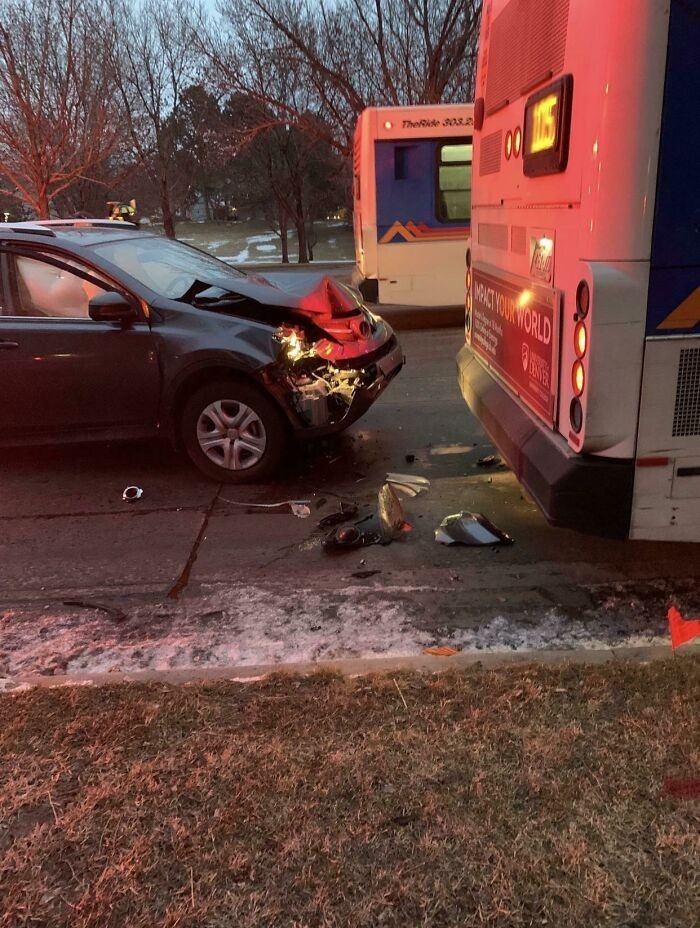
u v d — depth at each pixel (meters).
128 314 5.14
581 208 2.89
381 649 3.28
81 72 16.91
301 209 29.09
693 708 2.60
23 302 5.36
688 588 3.74
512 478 5.30
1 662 3.32
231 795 2.32
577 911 1.88
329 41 19.78
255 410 5.21
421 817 2.20
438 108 11.08
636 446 2.99
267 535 4.58
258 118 22.11
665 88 2.60
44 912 1.96
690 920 1.85
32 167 15.89
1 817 2.29
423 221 11.53
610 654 3.00
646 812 2.17
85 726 2.67
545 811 2.20
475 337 5.11
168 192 27.09
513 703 2.68
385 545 4.37
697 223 2.73
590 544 4.27
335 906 1.93
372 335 5.64
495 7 4.11
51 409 5.38
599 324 2.84
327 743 2.53
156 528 4.76
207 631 3.53
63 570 4.25
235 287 5.60
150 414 5.36
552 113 3.13
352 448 6.08
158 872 2.06
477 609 3.61
